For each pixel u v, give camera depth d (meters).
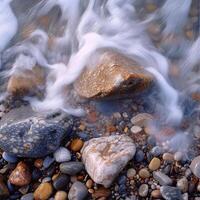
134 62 0.75
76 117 0.72
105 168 0.63
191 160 0.67
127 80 0.68
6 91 0.75
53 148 0.67
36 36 0.84
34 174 0.67
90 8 0.89
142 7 0.90
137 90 0.71
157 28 0.86
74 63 0.77
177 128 0.71
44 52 0.81
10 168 0.68
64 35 0.84
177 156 0.67
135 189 0.65
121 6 0.90
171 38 0.85
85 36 0.83
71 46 0.82
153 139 0.69
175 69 0.80
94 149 0.66
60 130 0.67
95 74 0.72
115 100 0.73
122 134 0.70
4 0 0.88
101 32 0.85
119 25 0.86
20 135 0.66
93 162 0.64
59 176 0.66
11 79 0.75
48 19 0.87
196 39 0.85
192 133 0.71
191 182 0.65
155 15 0.88
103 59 0.74
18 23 0.86
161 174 0.65
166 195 0.63
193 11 0.89
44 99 0.75
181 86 0.77
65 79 0.76
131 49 0.81
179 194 0.63
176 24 0.87
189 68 0.80
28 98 0.75
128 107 0.73
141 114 0.72
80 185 0.65
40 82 0.76
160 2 0.90
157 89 0.76
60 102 0.74
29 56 0.80
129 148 0.66
